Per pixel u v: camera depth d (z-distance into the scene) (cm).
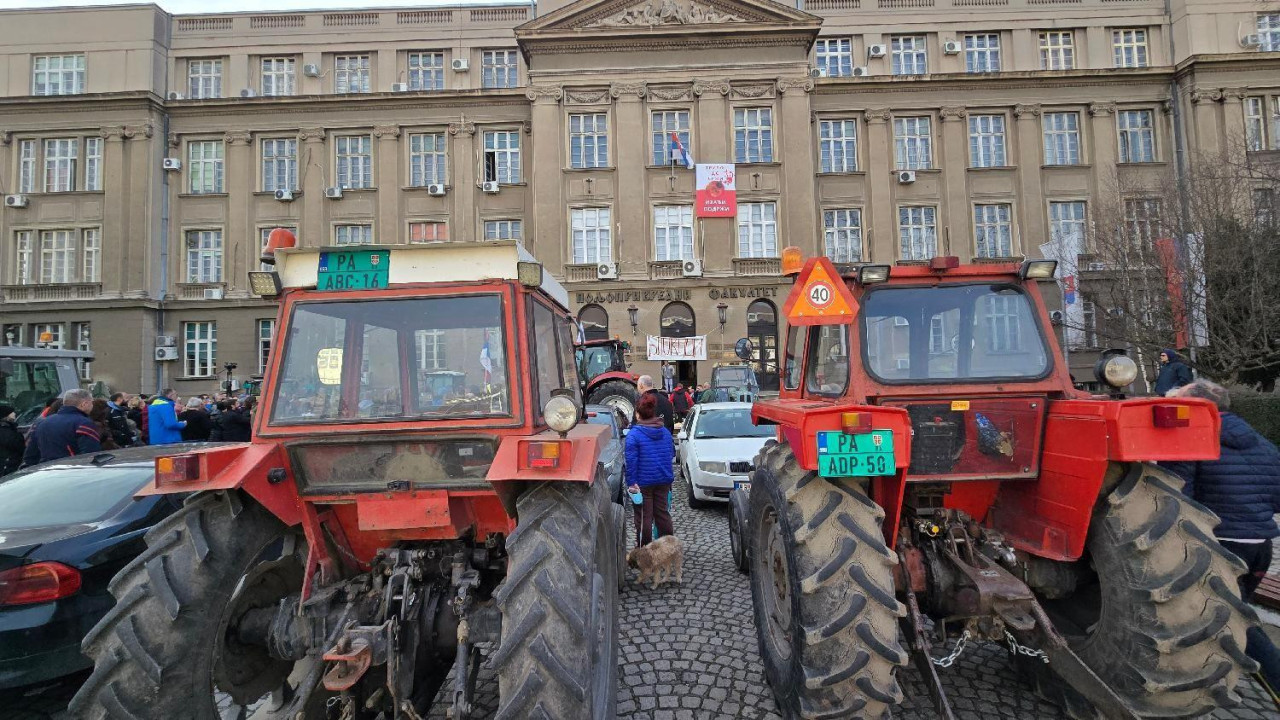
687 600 523
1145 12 2555
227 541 265
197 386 2477
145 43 2516
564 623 239
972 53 2627
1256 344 1188
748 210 2408
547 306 376
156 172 2502
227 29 2605
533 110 2386
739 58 2397
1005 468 319
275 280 308
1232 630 258
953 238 2495
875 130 2531
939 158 2538
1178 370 895
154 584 247
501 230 2522
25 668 336
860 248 2520
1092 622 320
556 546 253
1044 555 309
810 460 278
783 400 431
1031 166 2498
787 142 2375
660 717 340
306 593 283
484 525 313
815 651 273
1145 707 271
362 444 296
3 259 2452
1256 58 2388
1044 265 338
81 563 359
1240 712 330
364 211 2519
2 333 2403
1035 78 2495
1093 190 2483
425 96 2508
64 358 927
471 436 293
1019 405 321
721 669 396
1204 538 266
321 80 2609
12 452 743
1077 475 292
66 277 2472
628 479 645
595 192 2381
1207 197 1262
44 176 2491
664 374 2153
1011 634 315
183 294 2509
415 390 305
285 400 300
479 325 308
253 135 2547
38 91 2528
